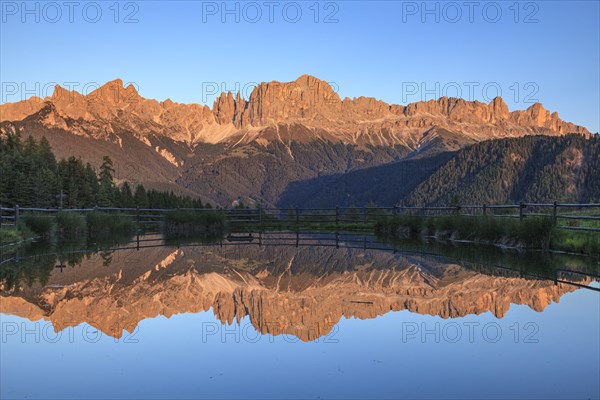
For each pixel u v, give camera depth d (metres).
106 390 4.12
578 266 10.86
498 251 13.95
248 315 6.89
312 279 10.06
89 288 8.78
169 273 10.84
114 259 13.14
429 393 4.00
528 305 7.19
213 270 11.39
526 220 14.58
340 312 7.02
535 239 14.19
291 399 3.90
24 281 9.38
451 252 14.09
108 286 9.02
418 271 10.75
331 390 4.09
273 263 12.68
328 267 11.80
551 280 9.18
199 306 7.47
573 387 4.10
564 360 4.79
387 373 4.48
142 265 12.07
